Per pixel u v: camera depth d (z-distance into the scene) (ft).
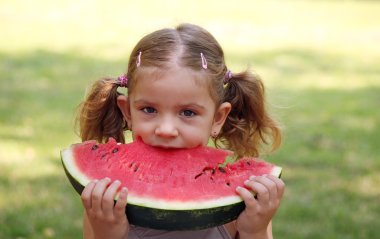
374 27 59.31
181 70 8.88
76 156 9.32
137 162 9.23
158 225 8.51
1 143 23.99
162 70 8.86
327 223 18.31
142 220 8.50
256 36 53.06
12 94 31.55
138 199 8.54
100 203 8.32
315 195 20.30
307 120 29.19
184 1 68.13
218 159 9.34
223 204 8.61
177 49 9.06
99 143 10.43
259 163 9.64
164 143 9.04
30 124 26.61
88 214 8.50
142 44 9.30
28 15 56.95
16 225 17.35
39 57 41.45
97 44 46.88
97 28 52.90
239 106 10.93
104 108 10.78
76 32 50.98
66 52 43.73
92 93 10.84
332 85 37.19
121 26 54.13
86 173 9.07
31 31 50.42
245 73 10.92
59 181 20.68
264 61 43.45
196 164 9.21
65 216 18.07
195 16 60.59
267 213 8.73
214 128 9.79
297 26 58.54
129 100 9.58
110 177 9.03
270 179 8.80
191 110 9.01
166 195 8.67
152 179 9.02
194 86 8.92
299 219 18.58
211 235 9.56
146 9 62.64
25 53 42.60
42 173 21.27
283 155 23.98
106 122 10.84
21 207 18.48
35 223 17.48
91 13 59.36
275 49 48.03
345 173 22.49
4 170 21.26
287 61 43.83
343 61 44.57
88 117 10.91
